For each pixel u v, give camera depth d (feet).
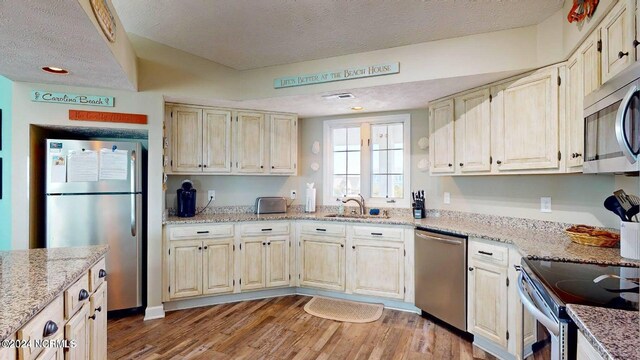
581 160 6.73
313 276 11.84
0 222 10.14
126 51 8.45
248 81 11.31
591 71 6.18
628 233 5.74
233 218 11.35
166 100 10.96
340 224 11.43
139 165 10.22
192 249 10.75
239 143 12.25
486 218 10.16
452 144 10.13
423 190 12.15
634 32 4.77
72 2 5.12
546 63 7.60
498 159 8.66
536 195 8.89
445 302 9.14
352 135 13.66
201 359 7.65
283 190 14.16
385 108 12.26
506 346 7.48
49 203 9.36
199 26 8.74
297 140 13.79
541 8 7.26
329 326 9.46
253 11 7.88
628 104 4.08
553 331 3.92
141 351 8.00
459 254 8.75
